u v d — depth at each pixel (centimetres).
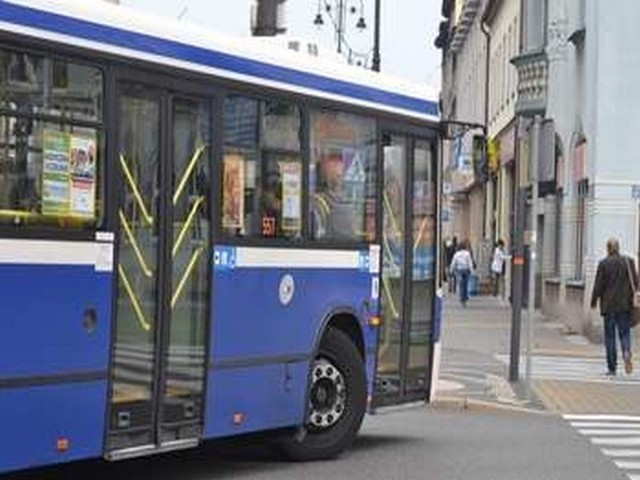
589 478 1191
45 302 911
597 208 2888
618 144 2883
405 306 1374
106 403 962
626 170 2878
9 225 884
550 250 3672
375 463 1246
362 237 1294
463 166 2178
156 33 1020
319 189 1225
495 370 2241
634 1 2878
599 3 2897
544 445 1406
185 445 1048
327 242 1237
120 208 976
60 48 925
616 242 2253
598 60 2889
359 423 1292
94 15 959
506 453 1336
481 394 1872
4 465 881
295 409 1196
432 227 1426
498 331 3173
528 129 2094
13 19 886
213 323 1081
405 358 1377
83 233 942
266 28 1925
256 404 1141
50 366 914
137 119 1000
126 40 986
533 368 2297
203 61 1069
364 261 1295
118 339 975
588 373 2247
